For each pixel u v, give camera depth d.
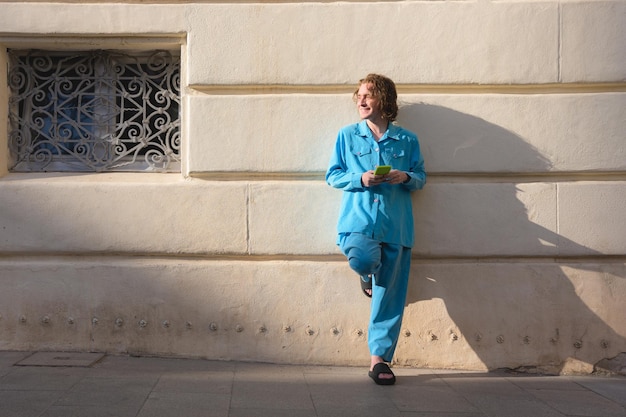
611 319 5.07
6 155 5.24
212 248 5.07
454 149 5.06
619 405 4.30
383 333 4.72
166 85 5.29
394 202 4.71
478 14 5.05
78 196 5.07
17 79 5.29
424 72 5.05
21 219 5.06
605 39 5.04
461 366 5.08
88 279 5.07
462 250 5.05
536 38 5.05
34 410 3.83
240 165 5.07
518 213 5.07
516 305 5.08
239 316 5.08
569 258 5.12
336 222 5.07
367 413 4.01
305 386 4.51
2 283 5.07
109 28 5.07
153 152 5.30
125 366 4.82
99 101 5.30
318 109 5.07
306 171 5.07
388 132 4.83
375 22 5.05
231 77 5.05
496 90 5.11
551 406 4.25
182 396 4.20
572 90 5.11
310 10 5.05
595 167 5.05
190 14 5.06
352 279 5.07
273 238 5.07
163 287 5.07
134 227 5.07
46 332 5.07
